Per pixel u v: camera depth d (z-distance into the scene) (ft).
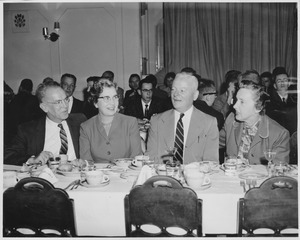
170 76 14.78
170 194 4.52
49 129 9.19
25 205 4.65
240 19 15.25
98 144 8.45
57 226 4.63
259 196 4.51
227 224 5.02
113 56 16.30
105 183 5.54
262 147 8.34
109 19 16.19
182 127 8.48
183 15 15.57
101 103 8.58
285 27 14.96
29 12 16.46
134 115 13.52
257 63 15.35
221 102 14.10
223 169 6.61
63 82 13.98
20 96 14.70
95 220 5.23
